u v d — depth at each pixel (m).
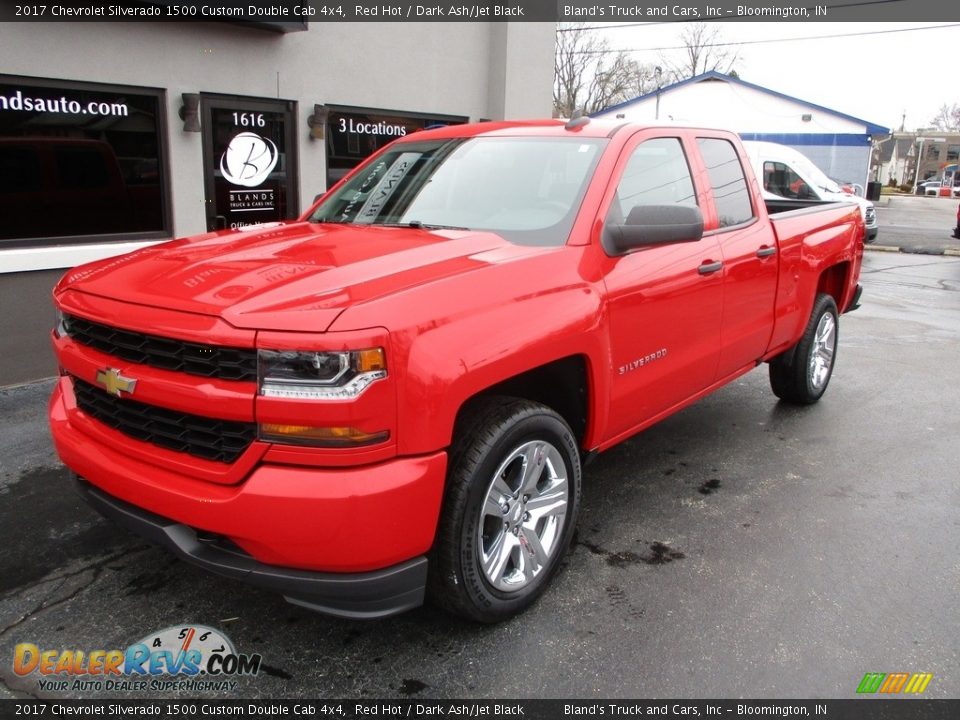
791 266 4.90
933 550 3.63
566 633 2.96
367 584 2.47
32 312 6.06
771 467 4.61
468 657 2.82
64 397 3.06
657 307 3.59
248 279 2.66
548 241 3.26
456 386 2.51
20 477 4.30
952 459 4.77
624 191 3.58
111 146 6.49
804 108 29.78
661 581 3.33
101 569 3.38
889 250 19.81
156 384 2.50
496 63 9.73
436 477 2.50
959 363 7.18
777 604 3.17
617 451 4.84
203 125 7.04
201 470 2.47
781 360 5.51
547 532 3.15
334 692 2.64
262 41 7.29
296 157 7.86
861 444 5.01
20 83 5.86
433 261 2.85
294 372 2.31
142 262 3.05
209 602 3.14
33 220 6.11
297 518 2.33
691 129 4.30
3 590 3.20
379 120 8.68
